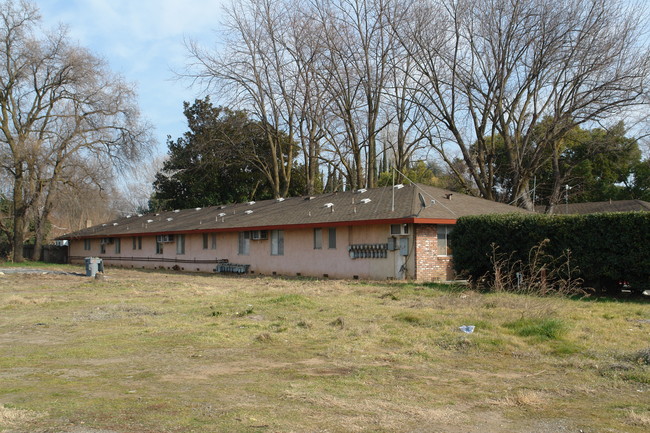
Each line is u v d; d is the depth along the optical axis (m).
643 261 14.05
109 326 10.68
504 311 11.18
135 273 31.48
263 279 24.53
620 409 5.27
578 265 15.30
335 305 13.14
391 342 8.66
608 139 33.25
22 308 13.75
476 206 25.17
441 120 34.94
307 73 38.28
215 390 6.00
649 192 42.56
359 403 5.48
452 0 32.34
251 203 36.28
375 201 25.16
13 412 5.07
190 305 13.88
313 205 28.67
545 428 4.73
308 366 7.20
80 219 68.56
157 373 6.85
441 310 11.62
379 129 37.56
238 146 44.84
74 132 40.78
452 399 5.65
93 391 5.96
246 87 39.78
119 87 42.03
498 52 31.44
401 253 21.97
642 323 10.12
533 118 32.47
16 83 39.56
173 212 43.69
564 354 7.72
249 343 8.79
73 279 25.23
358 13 35.41
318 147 42.62
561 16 29.41
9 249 46.38
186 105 48.88
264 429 4.66
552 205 34.62
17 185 40.31
